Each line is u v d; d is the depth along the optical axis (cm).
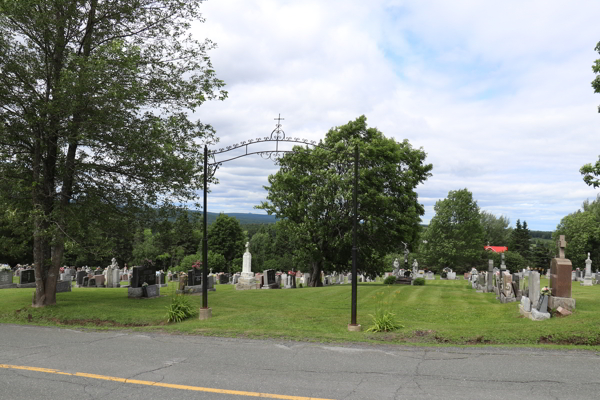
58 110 1390
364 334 1120
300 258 3356
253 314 1460
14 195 1620
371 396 615
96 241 1783
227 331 1161
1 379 709
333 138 3117
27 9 1347
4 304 1759
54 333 1191
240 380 698
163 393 633
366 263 3612
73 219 1512
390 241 3105
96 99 1394
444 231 6500
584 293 1903
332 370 759
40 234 1413
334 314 1480
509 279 1744
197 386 666
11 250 1677
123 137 1526
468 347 936
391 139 3152
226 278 3916
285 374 733
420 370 754
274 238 7556
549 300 1359
